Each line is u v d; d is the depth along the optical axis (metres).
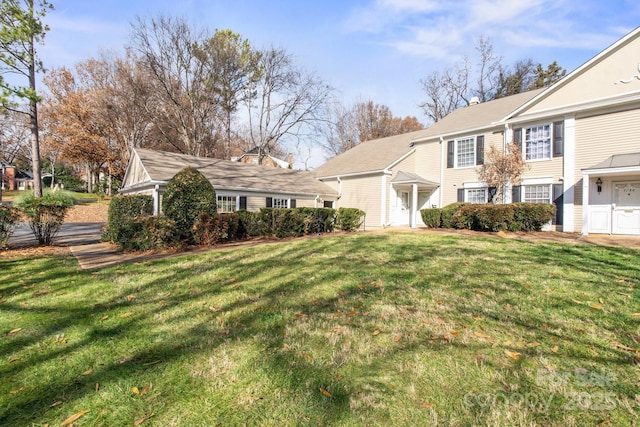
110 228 10.06
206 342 3.06
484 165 14.10
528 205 12.16
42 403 2.20
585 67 12.20
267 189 16.19
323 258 6.90
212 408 2.11
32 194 9.84
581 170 11.59
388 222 17.69
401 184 16.83
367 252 7.55
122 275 5.67
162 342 3.08
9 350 2.94
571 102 12.55
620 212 11.49
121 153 31.39
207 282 5.18
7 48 12.66
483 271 5.52
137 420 2.00
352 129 39.97
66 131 29.16
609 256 6.77
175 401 2.19
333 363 2.62
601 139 11.88
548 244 8.58
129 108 27.81
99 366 2.65
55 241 10.97
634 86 11.22
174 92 25.91
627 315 3.50
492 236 10.98
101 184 37.94
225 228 9.91
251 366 2.60
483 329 3.21
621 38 11.40
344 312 3.76
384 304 3.99
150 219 8.56
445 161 17.16
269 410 2.07
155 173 13.38
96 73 29.03
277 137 28.45
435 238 10.18
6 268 6.29
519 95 17.44
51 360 2.76
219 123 31.23
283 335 3.18
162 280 5.32
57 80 29.61
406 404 2.11
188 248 8.83
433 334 3.12
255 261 6.71
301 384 2.35
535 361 2.60
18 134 37.50
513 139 14.36
